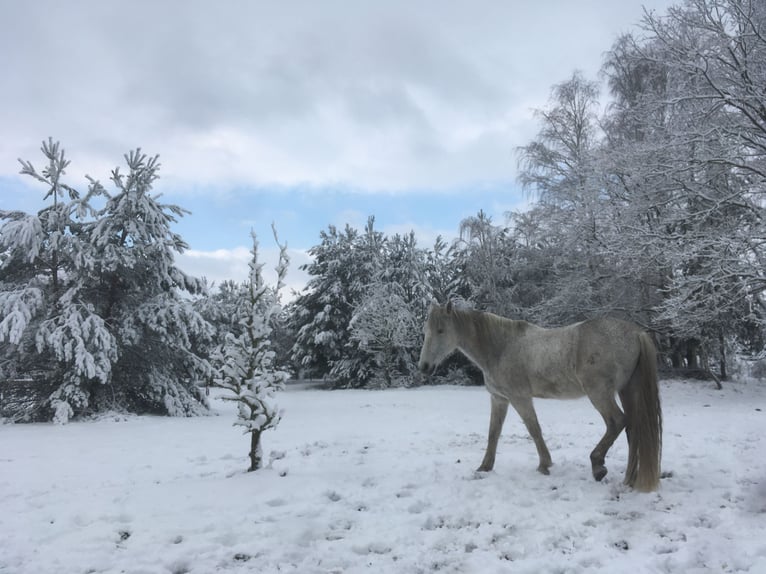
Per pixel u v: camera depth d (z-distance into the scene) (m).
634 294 19.48
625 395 5.25
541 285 24.98
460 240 28.73
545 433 9.34
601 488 5.02
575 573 3.24
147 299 16.45
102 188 16.11
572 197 20.23
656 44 15.60
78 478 6.30
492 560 3.45
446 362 29.50
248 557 3.60
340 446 8.09
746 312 16.72
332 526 4.17
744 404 14.37
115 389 15.88
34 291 14.45
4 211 15.35
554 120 22.78
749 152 14.16
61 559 3.54
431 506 4.66
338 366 29.70
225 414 16.83
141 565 3.45
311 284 31.88
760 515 4.12
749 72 13.30
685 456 6.56
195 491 5.07
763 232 12.94
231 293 33.72
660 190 15.74
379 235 33.44
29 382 15.31
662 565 3.29
